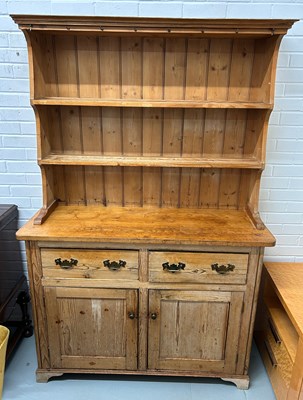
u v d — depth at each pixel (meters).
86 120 1.76
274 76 1.50
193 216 1.79
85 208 1.87
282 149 1.90
